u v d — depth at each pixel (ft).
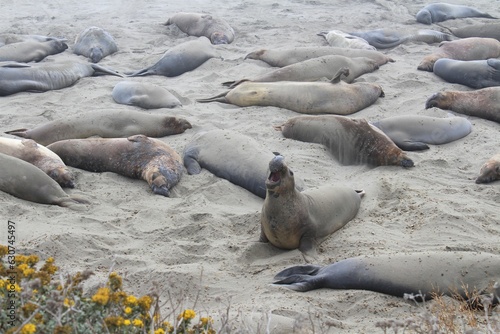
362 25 72.38
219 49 62.34
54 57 61.46
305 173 36.24
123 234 29.60
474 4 82.89
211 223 30.27
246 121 44.32
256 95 47.11
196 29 67.72
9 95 50.39
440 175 36.32
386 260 24.72
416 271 24.22
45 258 26.78
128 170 35.76
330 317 22.90
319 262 27.17
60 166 34.47
